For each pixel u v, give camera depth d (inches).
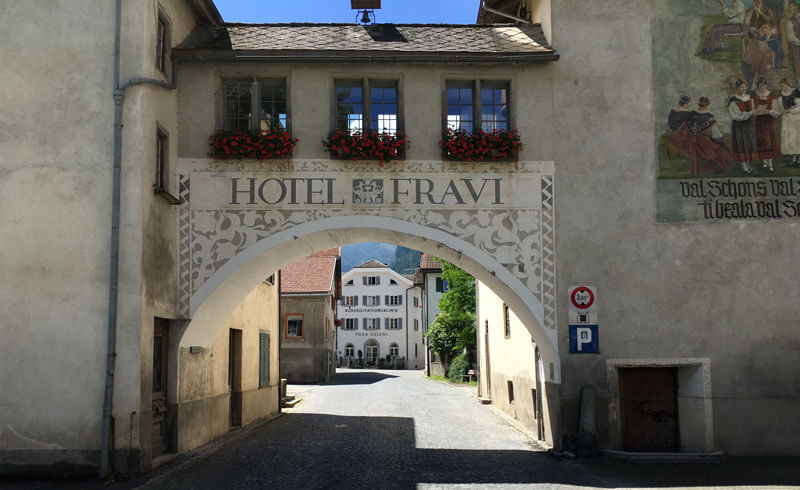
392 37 527.5
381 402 942.4
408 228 492.1
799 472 422.9
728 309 494.6
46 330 414.9
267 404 769.6
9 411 410.3
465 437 584.4
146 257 428.1
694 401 491.2
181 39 503.8
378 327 3518.7
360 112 506.6
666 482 391.5
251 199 489.7
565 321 489.7
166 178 471.2
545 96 507.5
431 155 499.2
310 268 1683.1
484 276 514.9
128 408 409.4
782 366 490.3
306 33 533.3
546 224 497.0
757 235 500.7
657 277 496.4
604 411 484.4
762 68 514.0
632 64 513.0
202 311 487.2
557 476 407.8
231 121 501.7
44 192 424.5
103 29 435.8
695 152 506.9
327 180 493.7
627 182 503.2
